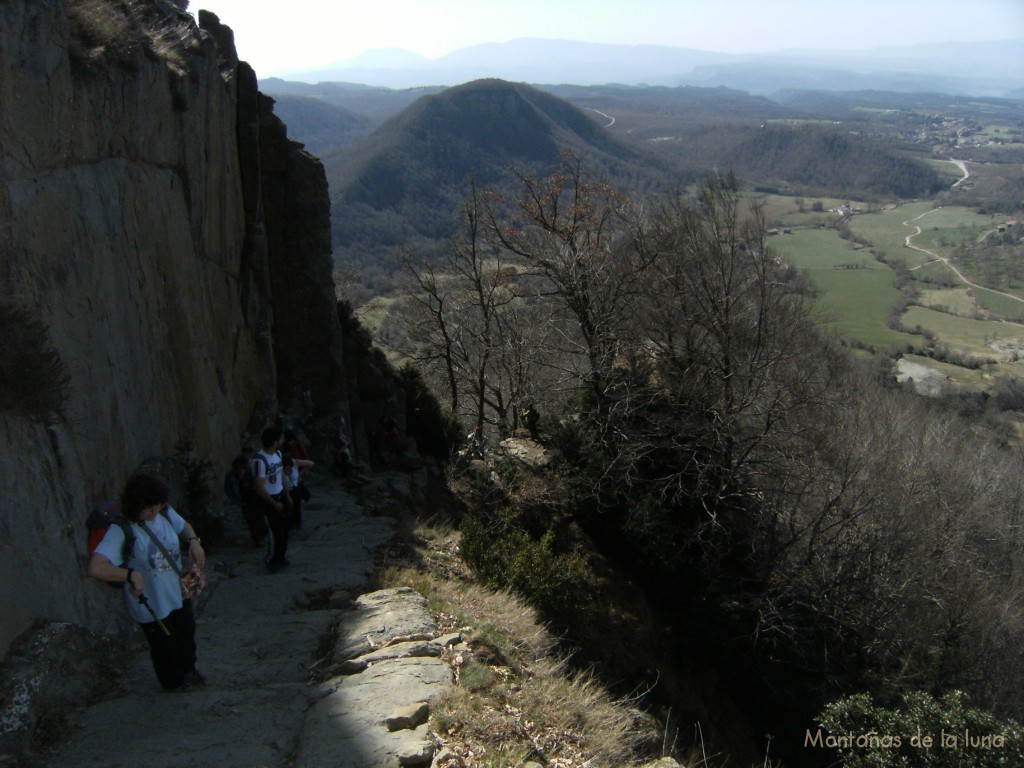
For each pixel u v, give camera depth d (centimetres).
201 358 1165
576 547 1838
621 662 1346
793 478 1862
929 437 2595
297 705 509
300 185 1659
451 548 1149
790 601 1723
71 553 611
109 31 915
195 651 564
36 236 691
